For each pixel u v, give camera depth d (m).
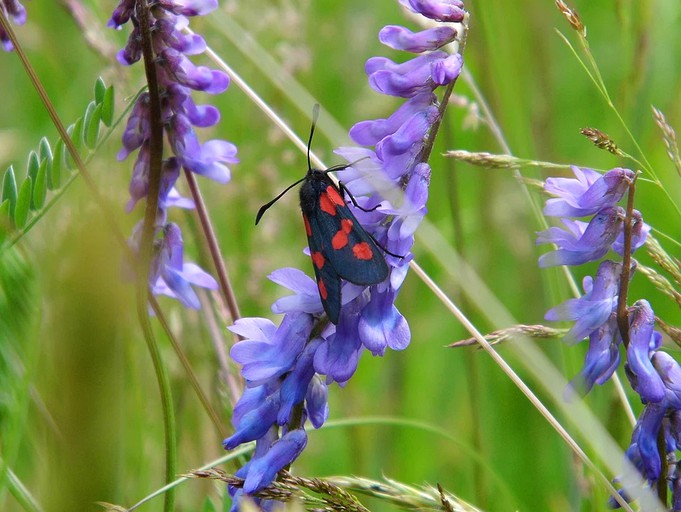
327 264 0.24
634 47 0.33
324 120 0.32
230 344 0.29
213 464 0.27
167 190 0.27
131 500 0.29
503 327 0.27
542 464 0.34
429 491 0.25
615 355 0.25
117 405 0.21
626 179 0.25
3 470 0.24
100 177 0.27
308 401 0.25
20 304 0.23
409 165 0.24
